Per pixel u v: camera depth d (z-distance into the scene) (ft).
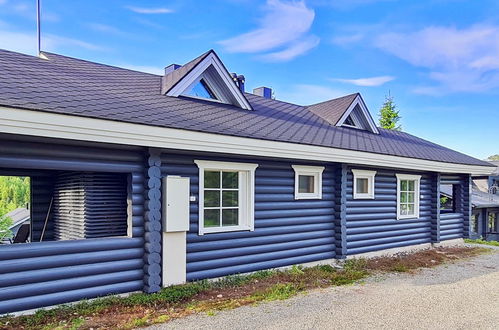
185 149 16.12
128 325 12.44
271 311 14.39
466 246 34.06
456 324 13.44
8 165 12.63
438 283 19.66
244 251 19.81
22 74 16.20
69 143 13.96
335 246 24.81
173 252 16.51
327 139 23.31
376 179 28.04
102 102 15.42
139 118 14.69
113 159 15.29
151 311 13.85
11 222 38.81
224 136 16.84
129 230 15.97
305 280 19.34
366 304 15.62
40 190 20.90
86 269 14.34
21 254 12.85
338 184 24.81
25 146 13.02
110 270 14.99
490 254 29.73
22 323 12.16
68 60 23.48
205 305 14.82
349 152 22.80
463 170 32.83
